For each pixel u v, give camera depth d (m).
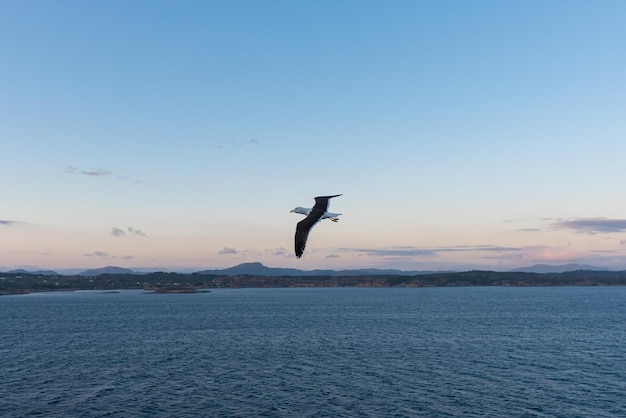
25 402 55.81
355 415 51.41
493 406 54.31
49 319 163.50
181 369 73.25
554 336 111.19
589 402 55.72
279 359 81.06
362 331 120.94
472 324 138.75
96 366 76.00
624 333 116.88
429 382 64.56
